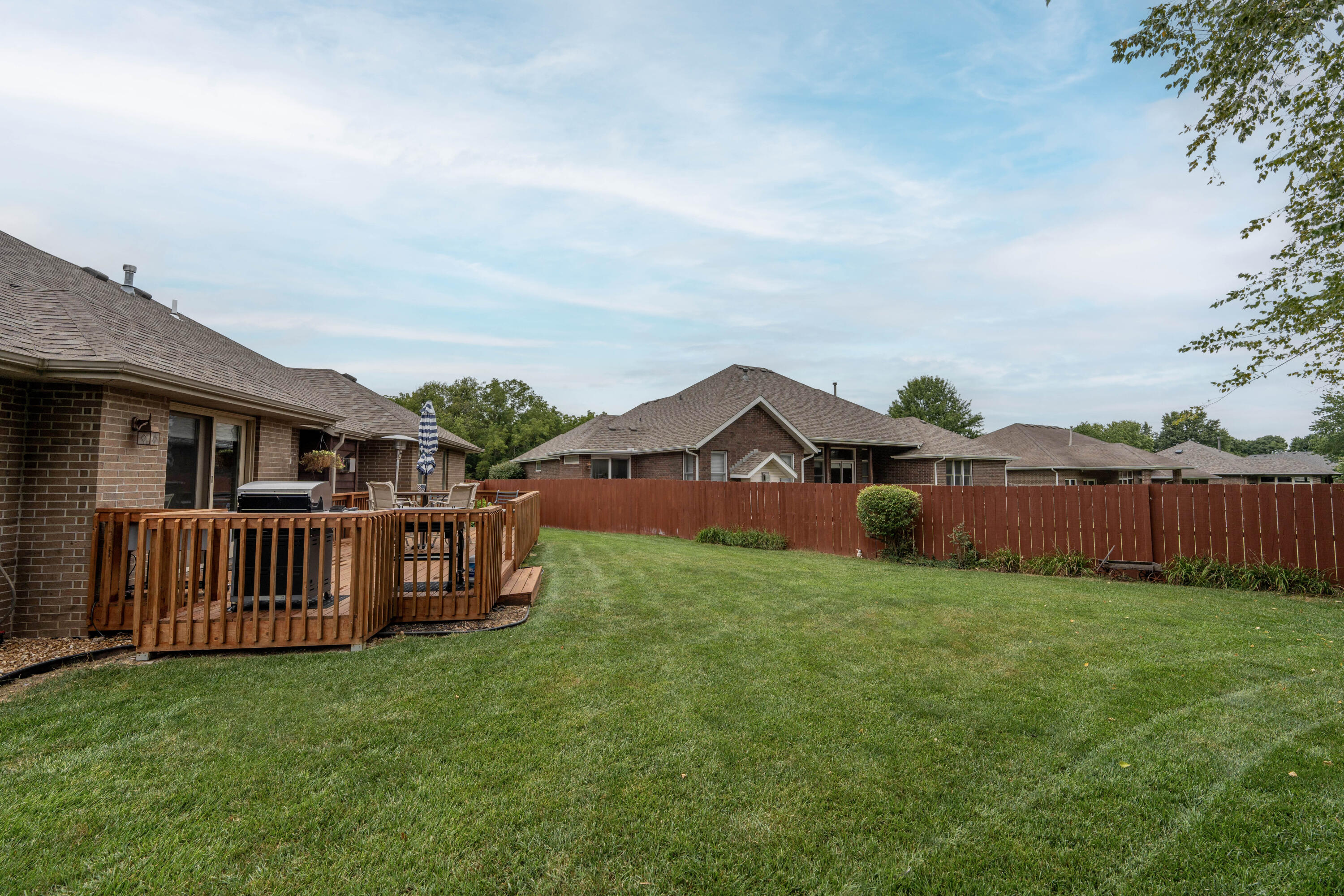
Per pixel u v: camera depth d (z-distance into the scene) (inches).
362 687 172.9
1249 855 98.2
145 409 249.3
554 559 451.5
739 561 448.8
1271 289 337.1
